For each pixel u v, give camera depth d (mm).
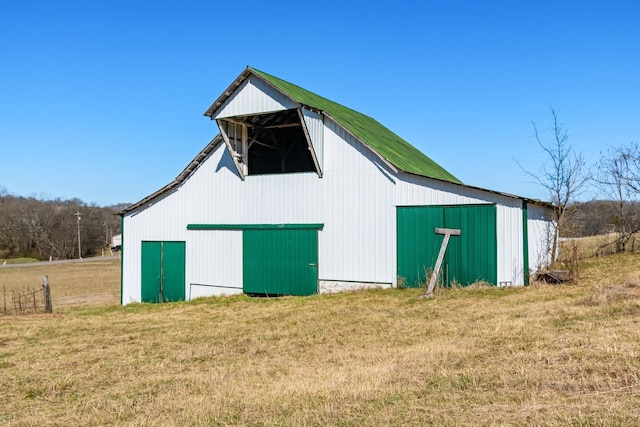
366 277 17500
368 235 17547
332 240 18125
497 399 5734
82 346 10898
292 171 22391
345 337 10117
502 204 15617
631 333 7816
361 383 6750
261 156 22672
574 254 17172
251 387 7066
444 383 6465
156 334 11938
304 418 5641
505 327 9500
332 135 18328
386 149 19125
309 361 8453
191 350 9789
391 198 17219
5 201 99125
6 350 10805
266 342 10117
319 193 18453
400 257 16984
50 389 7656
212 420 5844
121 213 22578
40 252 89938
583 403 5348
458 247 16094
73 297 32156
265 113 18000
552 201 22984
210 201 20562
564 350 7266
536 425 4898
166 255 21469
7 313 17625
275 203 19219
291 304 15898
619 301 10859
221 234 20266
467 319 10961
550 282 15758
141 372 8367
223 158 20359
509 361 7145
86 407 6680
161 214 21688
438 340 9102
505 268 15516
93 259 77625
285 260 18906
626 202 26781
